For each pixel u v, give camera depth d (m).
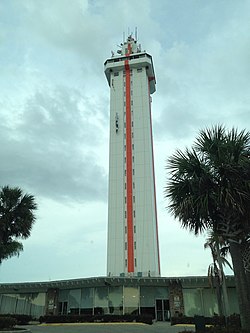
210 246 30.22
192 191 13.96
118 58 79.38
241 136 14.23
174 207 14.05
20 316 29.00
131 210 61.72
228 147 13.75
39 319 31.11
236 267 13.16
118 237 59.66
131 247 58.44
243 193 12.84
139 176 64.56
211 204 13.74
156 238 61.84
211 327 13.48
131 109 72.12
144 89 74.12
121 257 57.94
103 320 30.17
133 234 59.47
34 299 36.34
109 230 60.62
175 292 33.19
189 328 23.36
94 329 22.56
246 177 13.36
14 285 35.88
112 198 63.44
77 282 33.81
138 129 69.50
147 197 62.41
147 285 33.75
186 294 33.09
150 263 56.59
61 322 30.38
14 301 37.06
